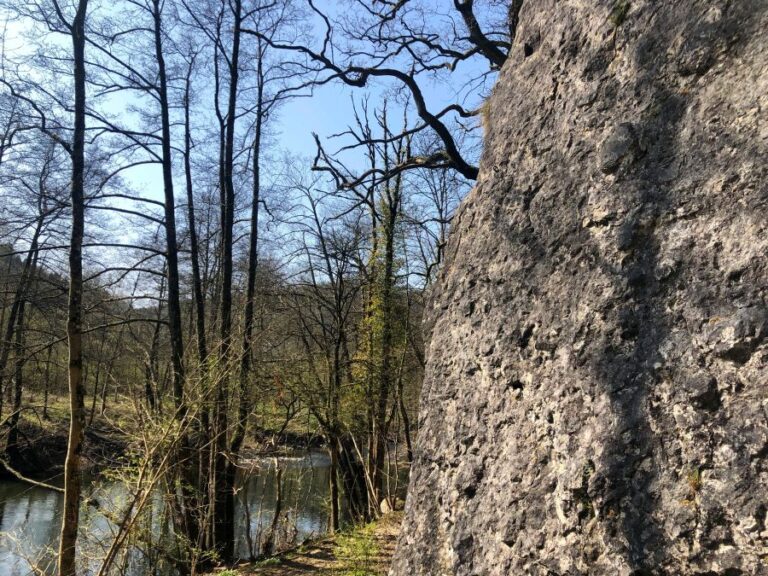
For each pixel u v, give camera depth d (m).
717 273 1.71
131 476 7.43
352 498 13.98
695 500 1.55
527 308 2.46
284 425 13.06
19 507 14.06
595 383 1.97
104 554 7.39
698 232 1.82
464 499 2.41
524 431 2.24
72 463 7.39
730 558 1.43
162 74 11.92
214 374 8.47
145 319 10.65
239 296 15.64
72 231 8.52
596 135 2.39
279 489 11.70
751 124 1.76
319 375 13.38
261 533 12.19
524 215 2.68
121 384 8.70
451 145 8.01
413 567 2.55
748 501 1.43
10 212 12.14
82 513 8.55
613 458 1.80
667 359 1.76
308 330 14.75
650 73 2.23
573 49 2.75
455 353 2.87
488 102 3.96
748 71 1.84
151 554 8.65
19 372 13.86
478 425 2.51
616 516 1.73
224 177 13.77
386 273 14.90
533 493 2.06
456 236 3.35
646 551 1.62
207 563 10.58
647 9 2.35
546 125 2.76
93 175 10.80
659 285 1.89
